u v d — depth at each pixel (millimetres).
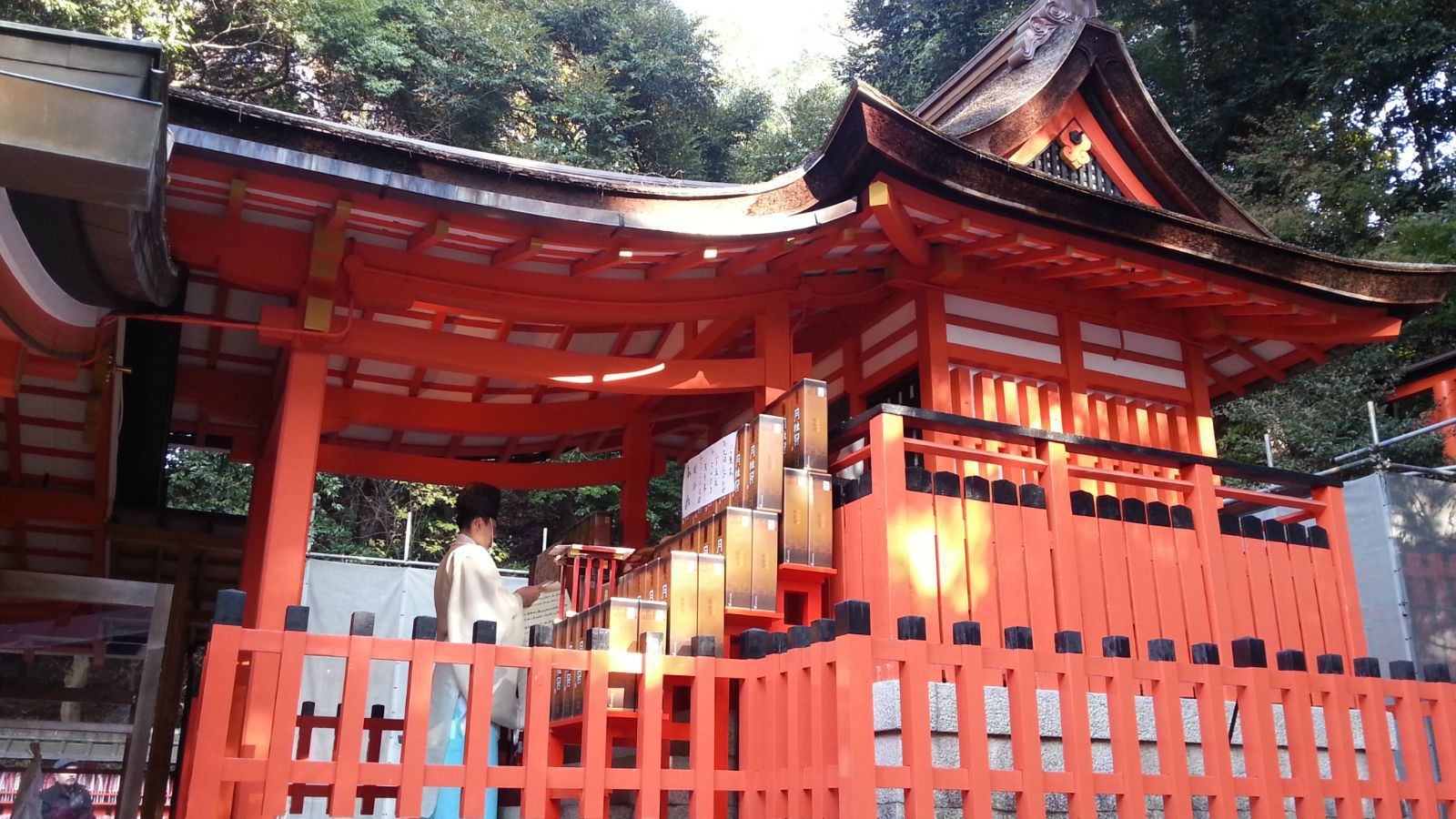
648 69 25578
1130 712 4215
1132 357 7617
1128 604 5809
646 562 6000
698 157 25797
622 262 5648
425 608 11016
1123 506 6020
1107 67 7809
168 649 7305
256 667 4184
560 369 5934
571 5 26125
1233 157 18953
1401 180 18656
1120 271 6719
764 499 5508
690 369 6195
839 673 3770
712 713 4270
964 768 3869
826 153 5500
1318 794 4496
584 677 4570
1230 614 6113
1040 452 5906
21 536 7480
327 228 5285
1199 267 6836
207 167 4719
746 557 5352
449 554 5457
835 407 7742
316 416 5348
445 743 5004
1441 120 19125
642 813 4035
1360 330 7652
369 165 4809
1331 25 18359
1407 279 7449
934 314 6711
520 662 3965
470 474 8844
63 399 6133
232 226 5328
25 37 2842
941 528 5328
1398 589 8422
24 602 4867
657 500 19250
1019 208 5895
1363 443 13805
